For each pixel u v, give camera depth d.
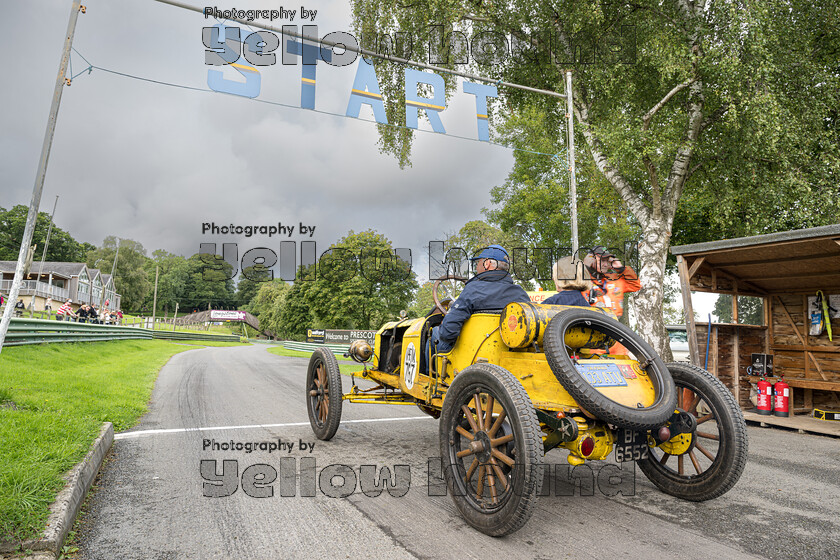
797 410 7.39
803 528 2.92
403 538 2.74
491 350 3.38
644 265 11.71
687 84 11.22
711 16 11.09
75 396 6.42
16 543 2.37
